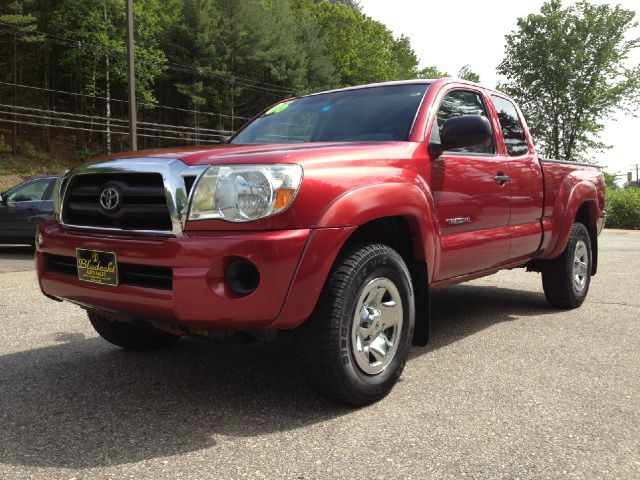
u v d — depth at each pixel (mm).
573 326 4676
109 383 3244
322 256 2564
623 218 24594
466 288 6711
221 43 44688
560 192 4930
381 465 2232
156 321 2744
